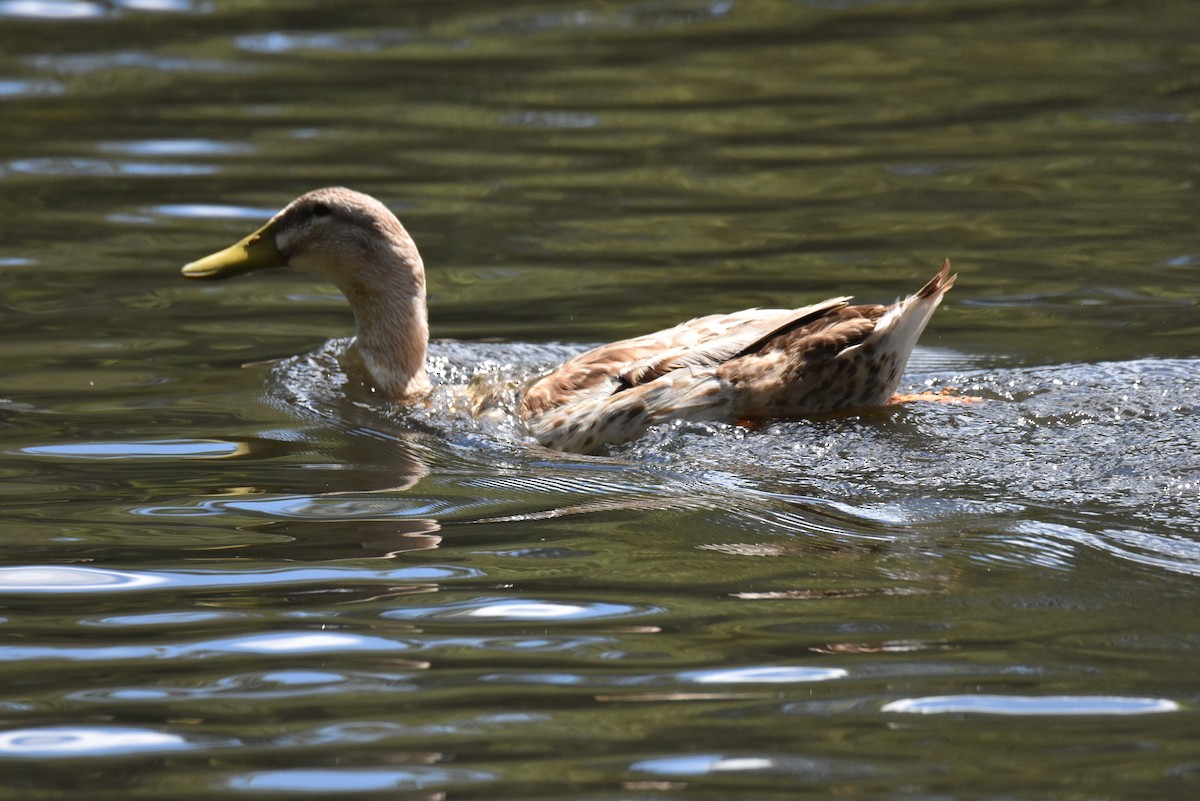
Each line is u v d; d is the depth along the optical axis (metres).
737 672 8.12
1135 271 15.98
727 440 11.76
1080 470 10.77
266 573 9.60
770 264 16.69
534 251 17.34
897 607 8.83
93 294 16.06
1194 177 19.03
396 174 20.05
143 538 10.22
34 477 11.40
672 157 20.67
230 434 12.47
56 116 22.67
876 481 10.81
